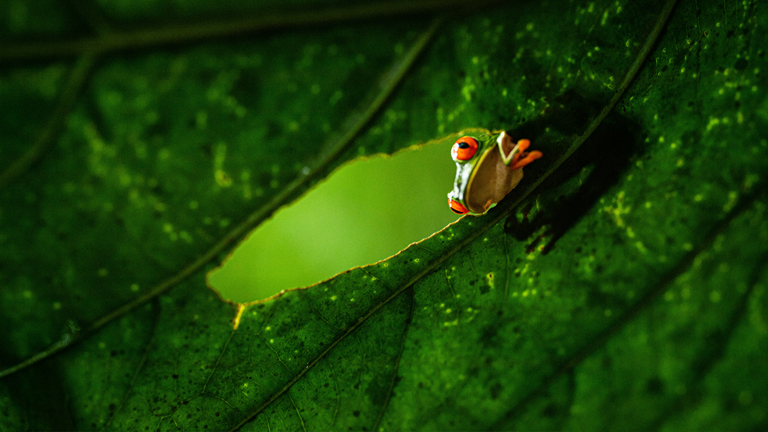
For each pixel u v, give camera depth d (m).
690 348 0.47
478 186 0.49
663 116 0.49
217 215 0.49
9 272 0.48
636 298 0.48
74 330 0.49
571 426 0.48
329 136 0.48
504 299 0.49
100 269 0.49
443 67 0.48
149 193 0.48
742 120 0.48
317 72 0.48
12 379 0.49
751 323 0.47
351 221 0.84
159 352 0.50
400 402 0.49
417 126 0.49
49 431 0.49
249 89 0.48
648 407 0.47
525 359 0.48
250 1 0.47
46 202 0.48
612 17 0.48
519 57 0.49
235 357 0.50
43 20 0.46
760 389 0.46
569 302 0.49
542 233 0.49
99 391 0.50
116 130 0.47
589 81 0.49
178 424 0.50
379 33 0.48
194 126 0.48
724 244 0.48
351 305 0.50
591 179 0.49
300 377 0.50
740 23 0.48
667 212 0.48
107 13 0.46
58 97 0.47
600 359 0.48
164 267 0.49
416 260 0.50
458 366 0.49
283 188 0.49
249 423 0.50
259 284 0.81
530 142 0.49
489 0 0.48
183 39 0.47
